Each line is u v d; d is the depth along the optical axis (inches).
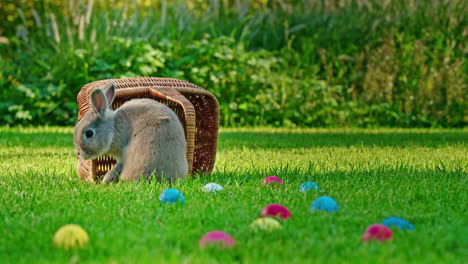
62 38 597.9
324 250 131.6
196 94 269.1
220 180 245.3
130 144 233.6
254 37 692.7
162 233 148.7
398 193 206.2
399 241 138.2
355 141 434.3
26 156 339.3
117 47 592.1
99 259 125.8
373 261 122.6
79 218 165.0
